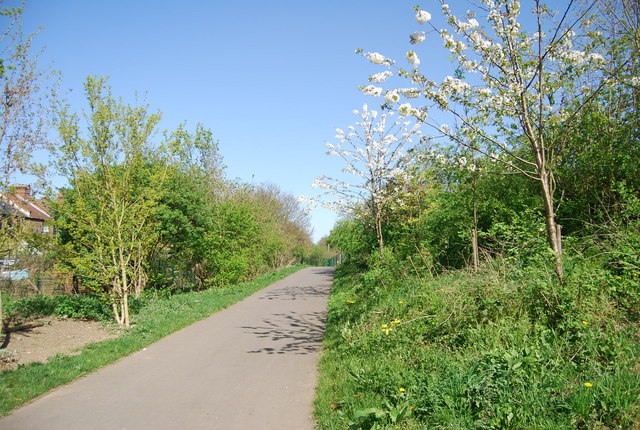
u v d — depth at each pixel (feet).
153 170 39.24
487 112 20.71
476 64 20.40
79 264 33.78
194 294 55.16
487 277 22.07
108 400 18.07
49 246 34.42
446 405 13.52
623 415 10.94
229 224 65.05
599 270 18.33
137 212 36.52
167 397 18.40
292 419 15.99
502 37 19.70
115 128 34.63
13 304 38.09
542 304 18.02
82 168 34.42
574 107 24.22
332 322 33.65
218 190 79.82
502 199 34.86
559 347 15.02
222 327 34.55
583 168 29.22
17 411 16.83
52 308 37.32
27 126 26.96
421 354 18.40
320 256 198.29
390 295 29.86
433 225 39.65
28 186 31.09
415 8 18.98
